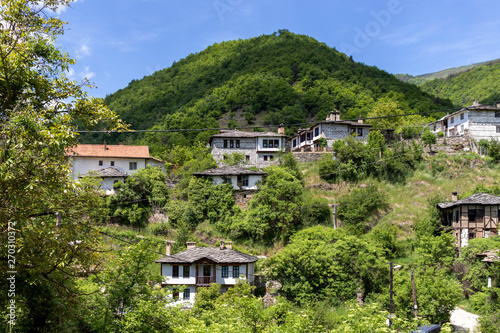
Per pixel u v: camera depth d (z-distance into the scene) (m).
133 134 104.19
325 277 38.50
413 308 30.28
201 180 55.53
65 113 14.48
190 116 106.25
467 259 38.53
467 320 32.09
